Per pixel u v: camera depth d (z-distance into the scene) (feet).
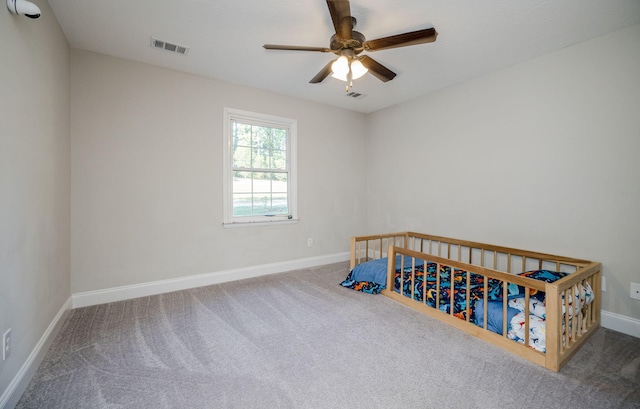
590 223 7.89
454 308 7.75
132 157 9.48
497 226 10.03
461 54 8.78
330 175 14.39
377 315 8.20
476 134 10.61
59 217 7.36
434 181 12.23
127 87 9.36
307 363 5.90
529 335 6.15
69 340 6.77
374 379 5.40
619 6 6.43
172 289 10.19
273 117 12.37
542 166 8.82
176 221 10.28
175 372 5.59
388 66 9.64
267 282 11.25
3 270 4.38
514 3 6.40
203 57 9.21
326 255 14.33
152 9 6.79
